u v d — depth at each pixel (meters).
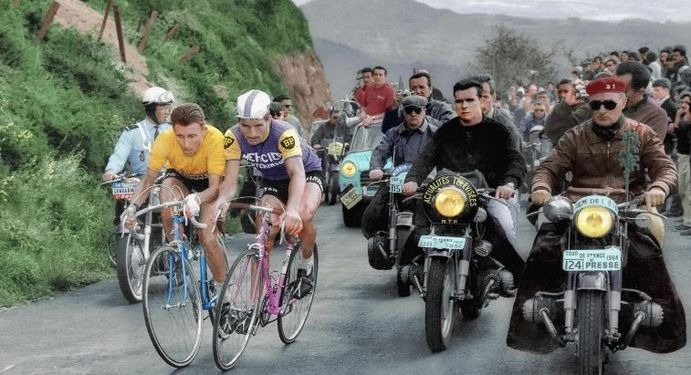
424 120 9.14
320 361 6.29
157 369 6.17
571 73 25.77
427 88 12.00
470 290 6.86
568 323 5.24
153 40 20.28
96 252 10.73
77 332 7.39
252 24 30.19
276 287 6.42
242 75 25.12
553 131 10.31
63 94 13.37
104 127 13.16
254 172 6.96
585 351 5.09
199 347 6.65
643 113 8.20
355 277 9.61
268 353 6.54
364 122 14.98
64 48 14.99
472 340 6.75
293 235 6.50
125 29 19.39
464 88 7.02
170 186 6.81
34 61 13.70
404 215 8.10
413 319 7.52
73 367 6.29
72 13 17.36
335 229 13.97
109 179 8.98
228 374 6.00
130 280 8.54
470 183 6.28
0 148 11.21
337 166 17.83
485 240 6.77
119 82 15.16
